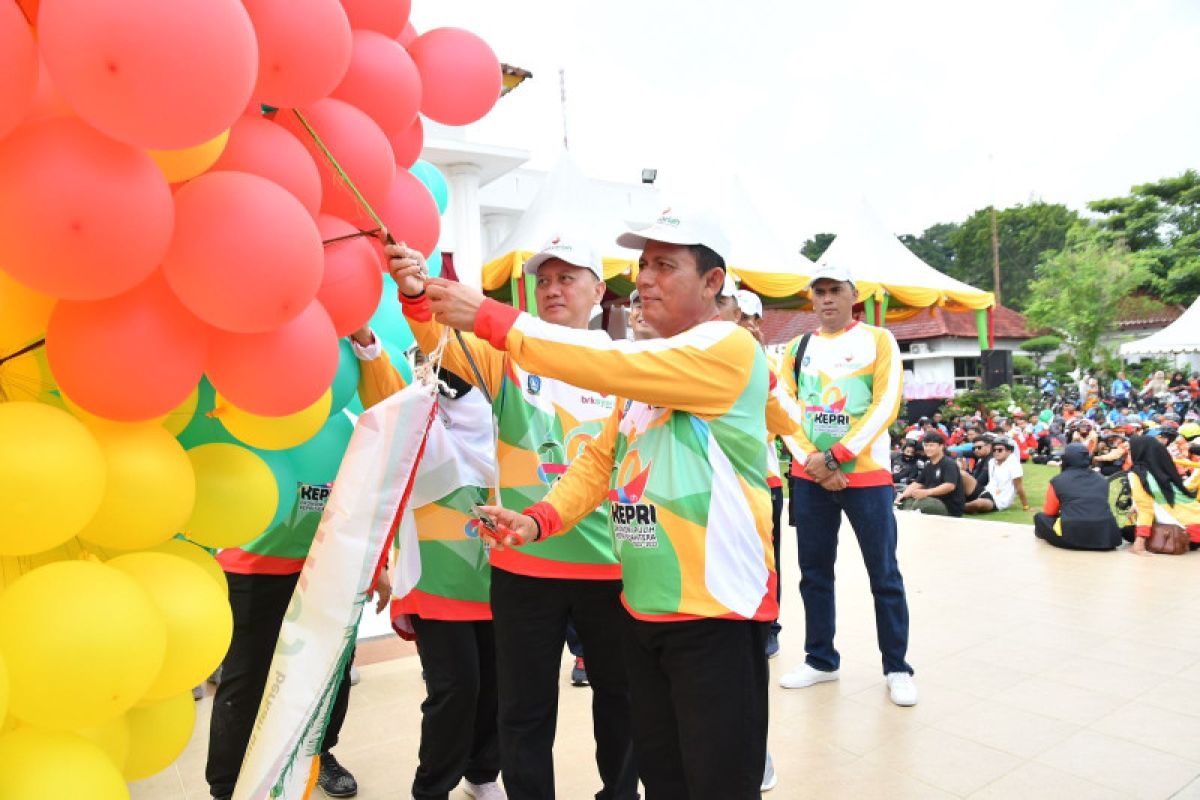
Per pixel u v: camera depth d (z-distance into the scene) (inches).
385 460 61.9
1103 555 240.7
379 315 88.1
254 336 54.1
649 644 73.1
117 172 43.3
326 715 60.9
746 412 72.0
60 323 48.9
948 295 426.6
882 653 144.4
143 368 49.2
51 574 46.5
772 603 72.7
